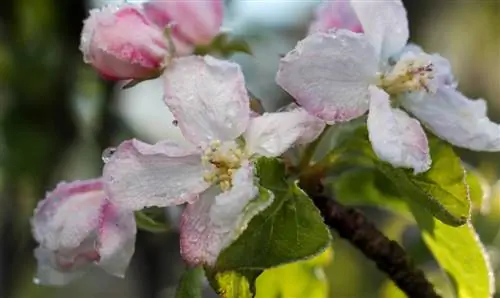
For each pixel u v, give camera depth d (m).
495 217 0.39
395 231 0.37
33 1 0.51
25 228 0.53
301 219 0.27
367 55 0.28
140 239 0.52
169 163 0.27
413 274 0.30
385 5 0.28
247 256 0.26
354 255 0.47
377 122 0.27
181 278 0.28
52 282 0.30
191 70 0.28
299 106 0.28
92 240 0.29
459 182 0.28
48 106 0.51
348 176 0.32
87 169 0.53
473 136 0.28
